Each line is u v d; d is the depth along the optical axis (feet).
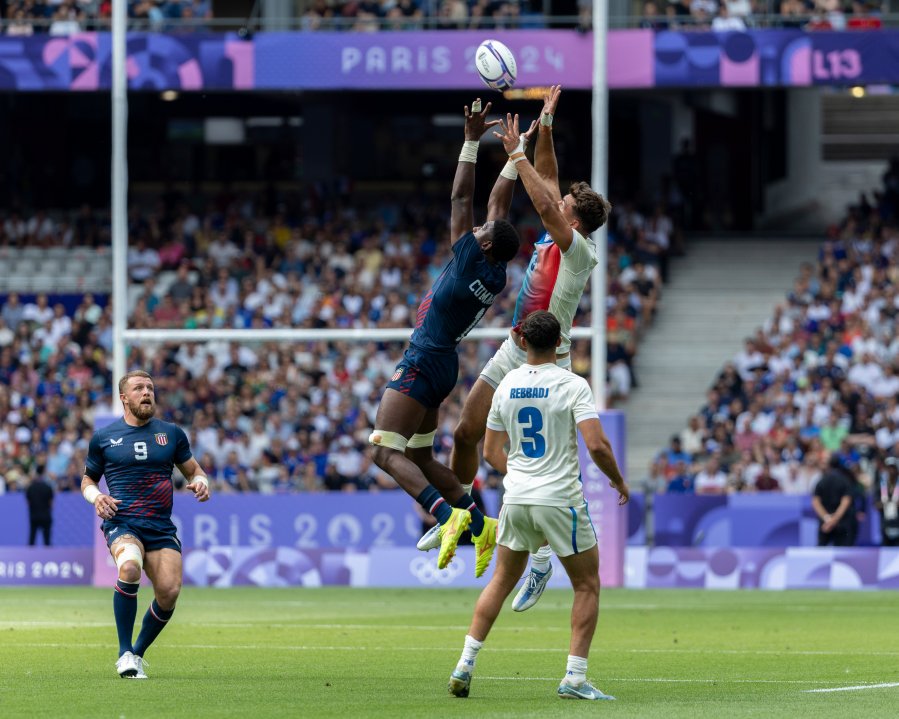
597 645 130.62
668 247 313.32
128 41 256.52
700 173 346.95
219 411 266.77
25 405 273.75
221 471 246.06
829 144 403.95
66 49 258.98
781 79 259.60
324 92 326.85
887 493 223.51
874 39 259.19
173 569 98.99
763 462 239.50
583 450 212.23
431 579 221.25
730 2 282.97
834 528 219.00
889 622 157.89
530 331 86.48
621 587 215.31
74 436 258.57
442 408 257.75
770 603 187.83
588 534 86.12
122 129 214.69
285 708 82.28
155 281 307.37
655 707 82.48
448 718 77.25
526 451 86.33
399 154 338.34
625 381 279.90
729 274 311.06
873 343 270.26
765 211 357.20
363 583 222.07
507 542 87.15
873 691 92.43
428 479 95.66
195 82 256.73
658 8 285.23
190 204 341.21
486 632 87.81
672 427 276.21
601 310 207.41
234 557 223.71
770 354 273.95
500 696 88.79
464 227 96.17
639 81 258.78
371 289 293.02
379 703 84.69
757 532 228.63
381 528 225.15
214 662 112.57
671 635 141.59
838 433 250.78
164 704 84.28
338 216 318.86
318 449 249.75
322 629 147.23
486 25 284.82
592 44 252.42
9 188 339.77
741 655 120.88
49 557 225.15
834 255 300.40
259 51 257.34
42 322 295.69
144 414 99.25
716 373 287.28
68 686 94.07
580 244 92.99
